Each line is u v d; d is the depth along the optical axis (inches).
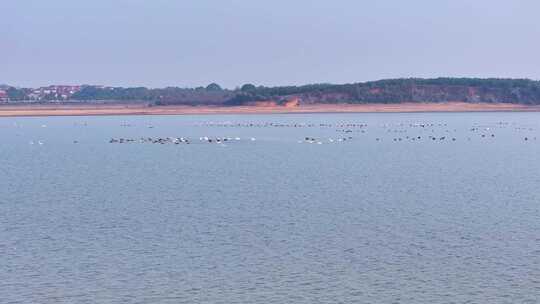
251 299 1734.7
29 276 1899.6
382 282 1843.0
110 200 3009.4
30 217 2628.0
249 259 2034.9
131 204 2896.2
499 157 4901.6
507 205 2805.1
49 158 5113.2
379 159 4766.2
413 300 1723.7
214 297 1750.7
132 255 2081.7
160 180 3683.6
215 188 3346.5
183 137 7244.1
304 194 3127.5
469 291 1777.8
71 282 1854.1
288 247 2154.3
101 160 4877.0
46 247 2171.5
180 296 1758.1
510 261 1999.3
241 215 2628.0
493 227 2396.7
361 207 2783.0
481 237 2257.6
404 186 3383.4
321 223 2476.6
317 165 4379.9
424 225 2434.8
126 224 2486.5
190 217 2598.4
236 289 1800.0
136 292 1784.0
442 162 4557.1
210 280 1863.9
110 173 4047.7
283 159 4785.9
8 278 1883.6
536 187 3309.5
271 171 4045.3
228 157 4953.3
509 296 1745.8
